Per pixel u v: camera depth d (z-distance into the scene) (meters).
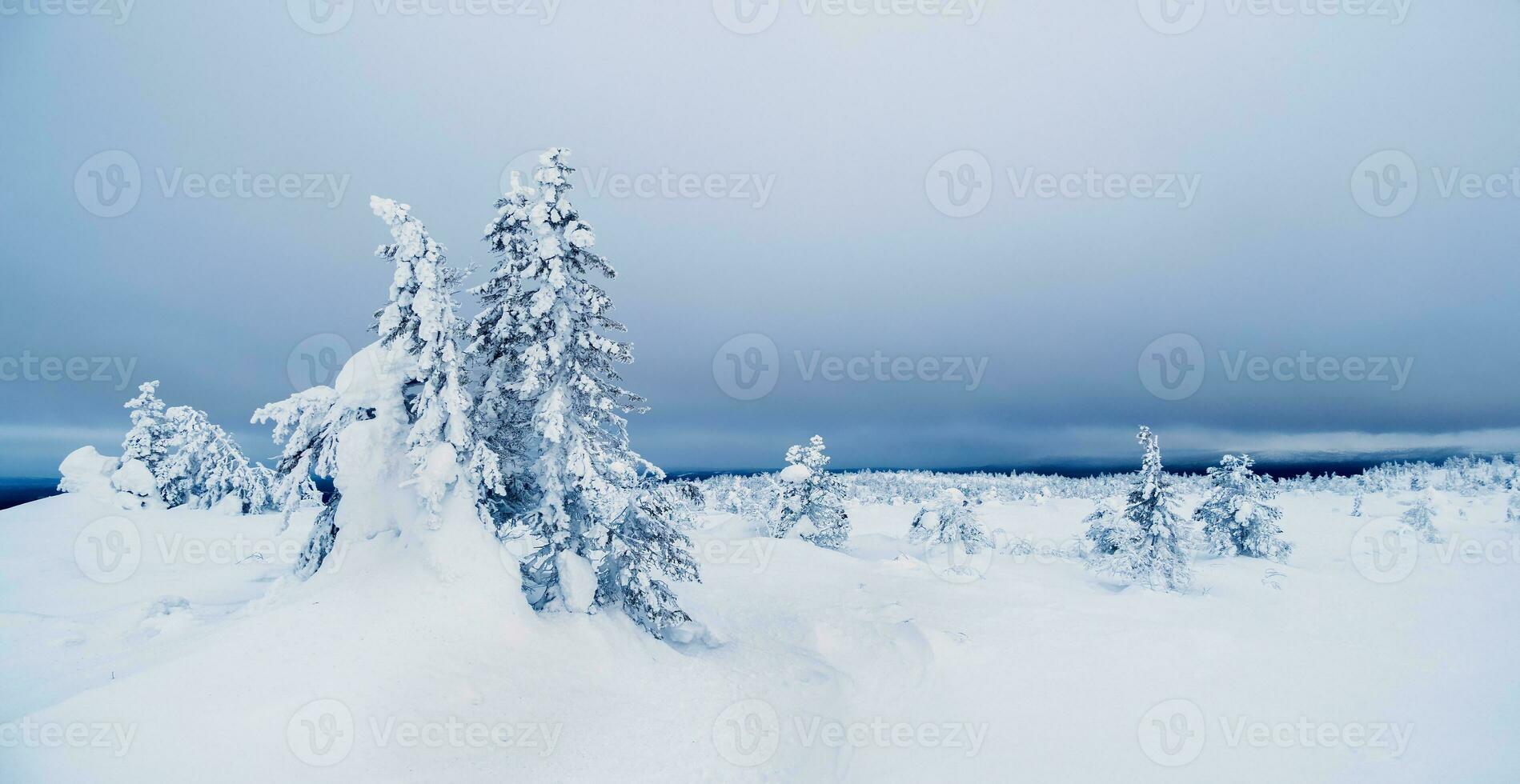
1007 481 105.19
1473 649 18.09
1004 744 14.02
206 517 34.06
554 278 14.18
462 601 13.13
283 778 9.02
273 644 11.46
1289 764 12.56
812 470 41.69
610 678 13.77
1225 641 18.95
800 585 28.39
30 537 25.64
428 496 13.41
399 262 13.53
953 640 19.83
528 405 15.91
